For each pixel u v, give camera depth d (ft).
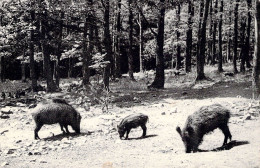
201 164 22.50
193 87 76.54
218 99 54.49
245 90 62.85
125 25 139.33
